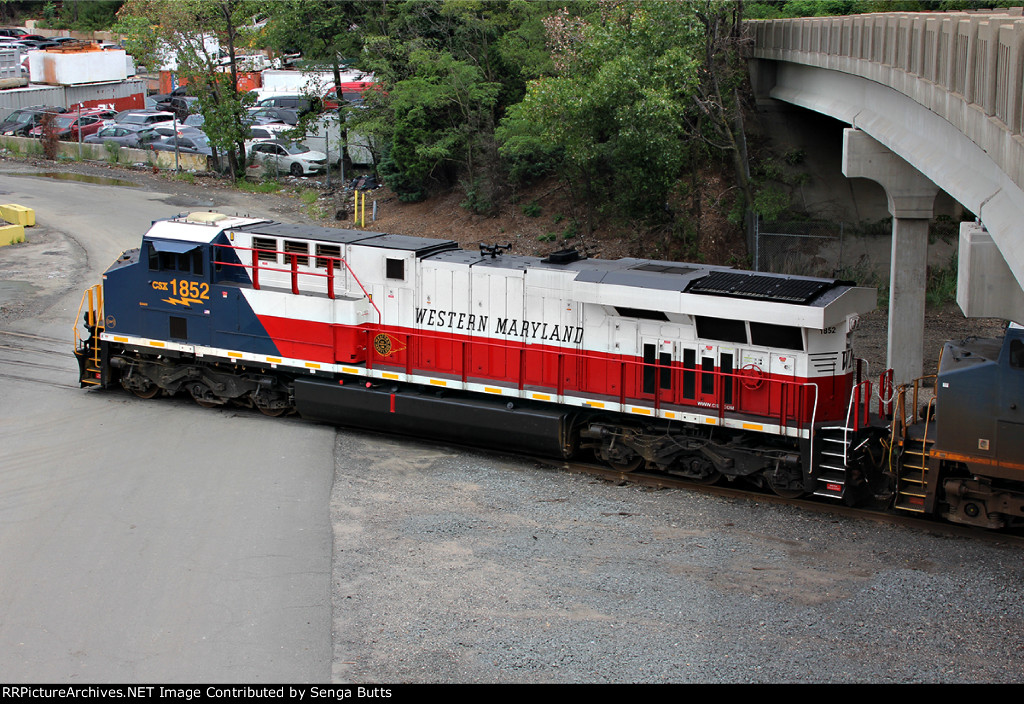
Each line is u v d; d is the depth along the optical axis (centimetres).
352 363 1842
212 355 1956
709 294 1524
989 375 1352
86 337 2414
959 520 1423
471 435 1772
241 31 4225
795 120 3431
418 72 3603
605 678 1055
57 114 5228
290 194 4100
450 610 1208
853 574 1294
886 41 1969
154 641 1127
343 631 1159
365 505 1539
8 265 3005
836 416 1542
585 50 2816
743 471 1571
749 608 1202
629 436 1659
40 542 1379
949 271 2986
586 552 1373
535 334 1716
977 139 1365
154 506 1511
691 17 2773
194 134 4906
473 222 3434
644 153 2844
